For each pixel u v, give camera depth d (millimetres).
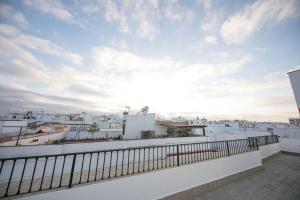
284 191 5805
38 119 29547
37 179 4801
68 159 6023
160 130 14414
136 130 13852
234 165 6992
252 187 6102
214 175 6043
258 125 26156
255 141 9719
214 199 5074
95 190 3643
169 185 4801
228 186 6117
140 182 4293
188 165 5414
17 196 2971
